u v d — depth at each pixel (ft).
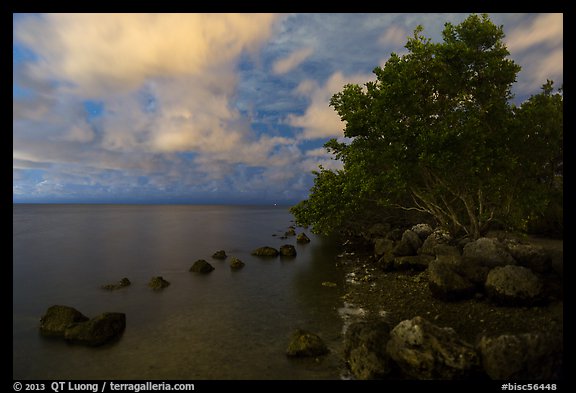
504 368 35.40
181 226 291.79
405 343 38.70
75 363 46.39
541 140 72.28
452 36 79.20
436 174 82.38
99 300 76.28
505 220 83.25
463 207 102.89
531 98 78.89
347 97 89.25
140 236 206.28
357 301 70.33
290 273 101.19
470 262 65.67
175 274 101.35
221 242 177.06
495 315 53.16
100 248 154.40
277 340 52.95
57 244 168.25
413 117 80.33
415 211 151.33
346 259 120.26
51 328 57.16
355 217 157.48
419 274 79.41
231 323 60.80
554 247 89.66
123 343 52.54
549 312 51.16
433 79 81.25
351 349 43.57
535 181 76.43
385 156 81.15
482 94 75.51
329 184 119.65
